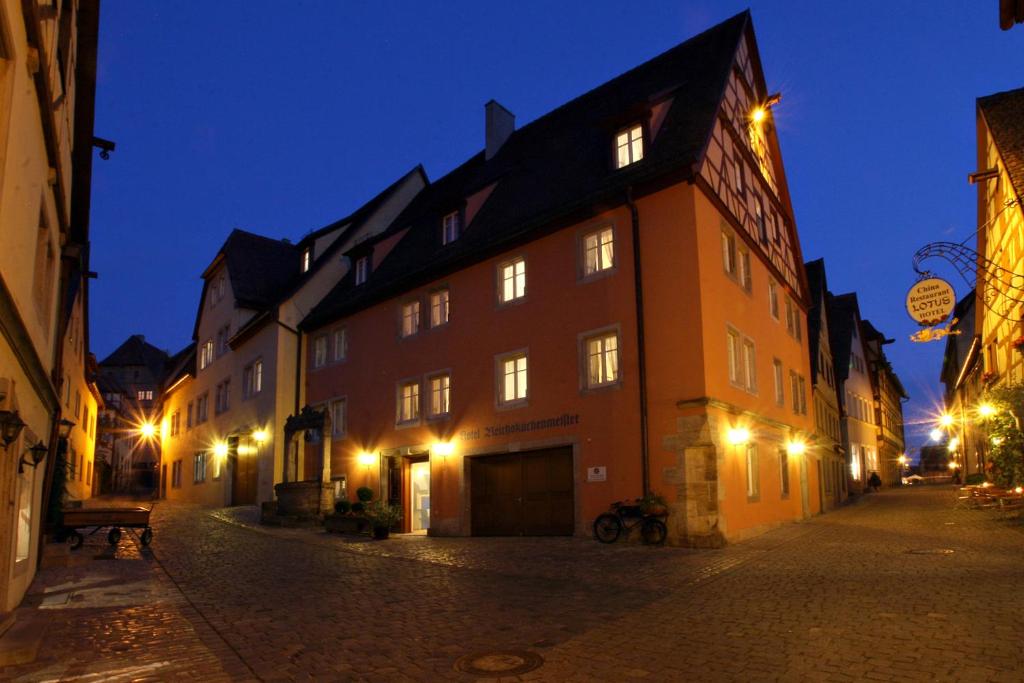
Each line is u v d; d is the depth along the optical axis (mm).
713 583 9117
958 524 15383
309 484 19125
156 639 6754
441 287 19453
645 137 15914
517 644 6355
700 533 13125
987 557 10266
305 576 10547
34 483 9336
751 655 5730
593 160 17469
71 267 12859
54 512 13430
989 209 19734
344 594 9031
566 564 11320
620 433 14625
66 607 8242
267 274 30016
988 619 6500
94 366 31656
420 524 19281
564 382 15805
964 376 31047
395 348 20703
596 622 7105
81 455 29219
